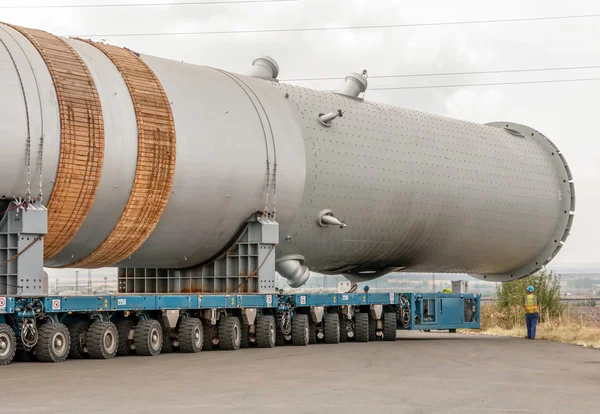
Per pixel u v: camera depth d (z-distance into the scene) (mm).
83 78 21000
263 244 24656
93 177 20703
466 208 30656
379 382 15594
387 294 28969
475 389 14805
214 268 25688
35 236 19688
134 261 24094
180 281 26250
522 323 37312
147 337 20547
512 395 14078
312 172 25844
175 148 22359
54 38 21984
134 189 21594
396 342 27844
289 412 11852
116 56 22844
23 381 14938
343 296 27094
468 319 31922
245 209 24422
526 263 35344
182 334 21891
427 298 30422
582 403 13219
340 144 26781
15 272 19484
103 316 20062
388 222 28406
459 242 31312
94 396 13133
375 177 27500
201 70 25047
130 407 12055
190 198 22938
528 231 33688
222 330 23031
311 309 26047
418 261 31281
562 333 31125
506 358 21859
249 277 24719
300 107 26656
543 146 35219
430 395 13859
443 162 29781
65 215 20766
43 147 19688
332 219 26125
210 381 15312
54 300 18562
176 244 23906
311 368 17984
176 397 13164
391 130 28656
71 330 19656
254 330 24359
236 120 24188
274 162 24656
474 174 30859
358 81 28922
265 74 27375
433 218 29688
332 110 27375
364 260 29672
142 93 22156
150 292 26766
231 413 11688
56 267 23781
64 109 20172
